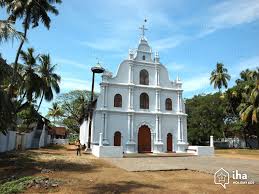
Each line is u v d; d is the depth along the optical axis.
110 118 31.92
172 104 35.53
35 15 25.31
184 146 34.28
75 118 63.31
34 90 33.38
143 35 36.12
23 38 14.85
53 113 64.19
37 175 13.38
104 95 32.06
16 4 24.12
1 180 11.99
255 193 9.93
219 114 49.47
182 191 10.27
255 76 47.22
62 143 63.59
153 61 35.69
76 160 20.81
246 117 40.22
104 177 13.30
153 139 33.28
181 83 36.25
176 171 16.03
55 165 17.31
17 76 23.02
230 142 54.03
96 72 32.16
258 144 46.12
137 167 17.48
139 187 10.91
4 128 17.30
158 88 34.69
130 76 33.84
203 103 50.84
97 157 24.73
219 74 51.88
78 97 61.59
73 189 10.32
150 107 34.22
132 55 34.59
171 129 34.62
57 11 26.73
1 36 13.98
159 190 10.42
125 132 32.22
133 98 33.50
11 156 22.05
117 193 9.84
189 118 51.53
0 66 15.42
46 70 37.72
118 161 21.42
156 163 20.30
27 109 41.00
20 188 10.14
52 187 10.52
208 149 30.41
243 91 45.91
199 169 16.58
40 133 43.56
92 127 32.19
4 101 16.11
